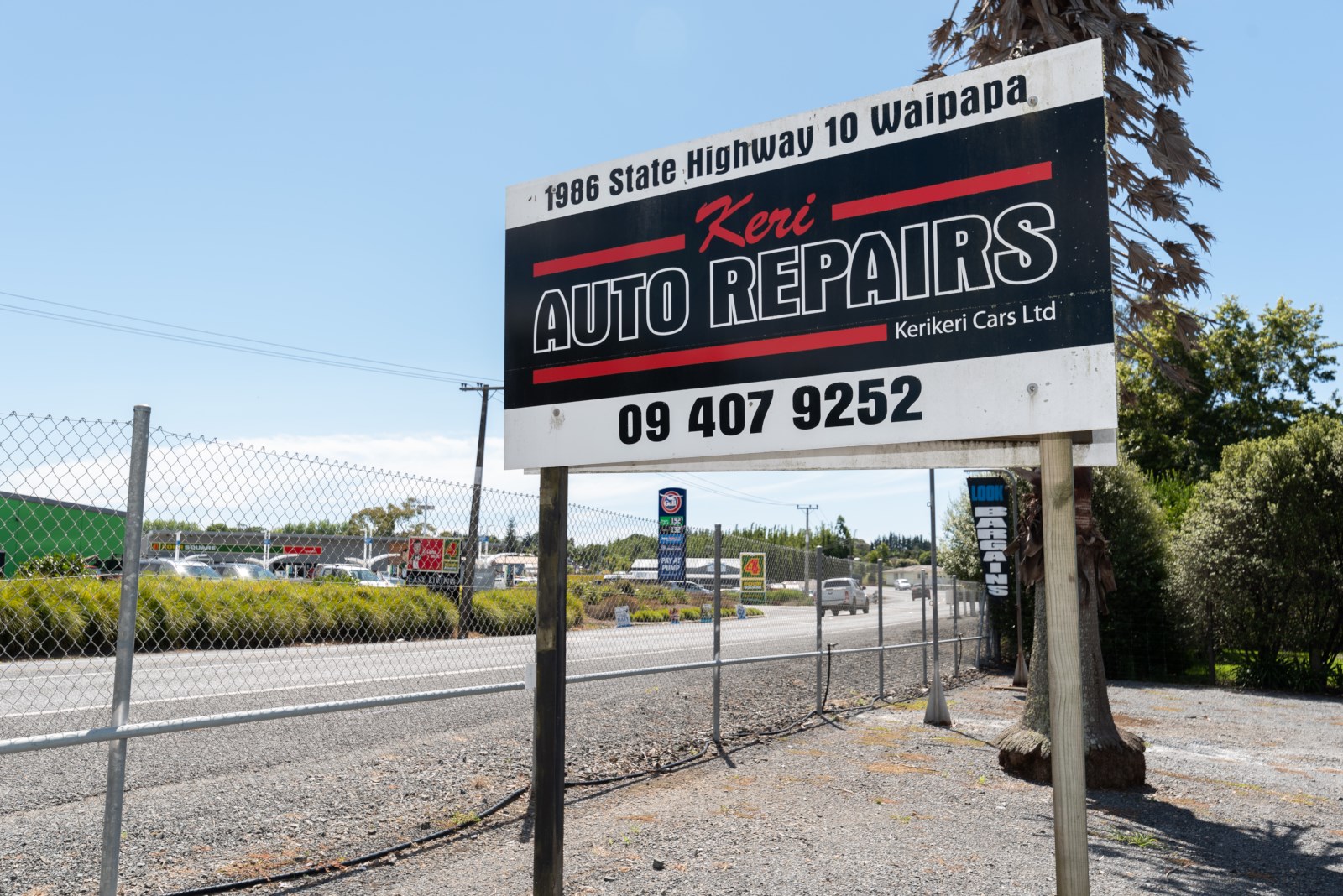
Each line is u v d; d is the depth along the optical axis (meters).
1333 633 17.77
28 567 5.17
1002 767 8.26
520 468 4.37
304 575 8.30
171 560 7.19
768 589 12.98
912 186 3.46
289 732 8.16
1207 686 18.39
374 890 4.53
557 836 4.00
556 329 4.33
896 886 4.93
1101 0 9.69
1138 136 9.98
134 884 4.39
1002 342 3.21
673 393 3.96
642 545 9.38
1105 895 5.09
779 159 3.79
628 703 10.73
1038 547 8.62
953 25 10.63
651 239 4.10
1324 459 18.08
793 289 3.71
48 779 6.22
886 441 3.43
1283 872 5.66
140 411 4.22
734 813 6.33
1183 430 40.00
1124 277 10.33
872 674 15.72
